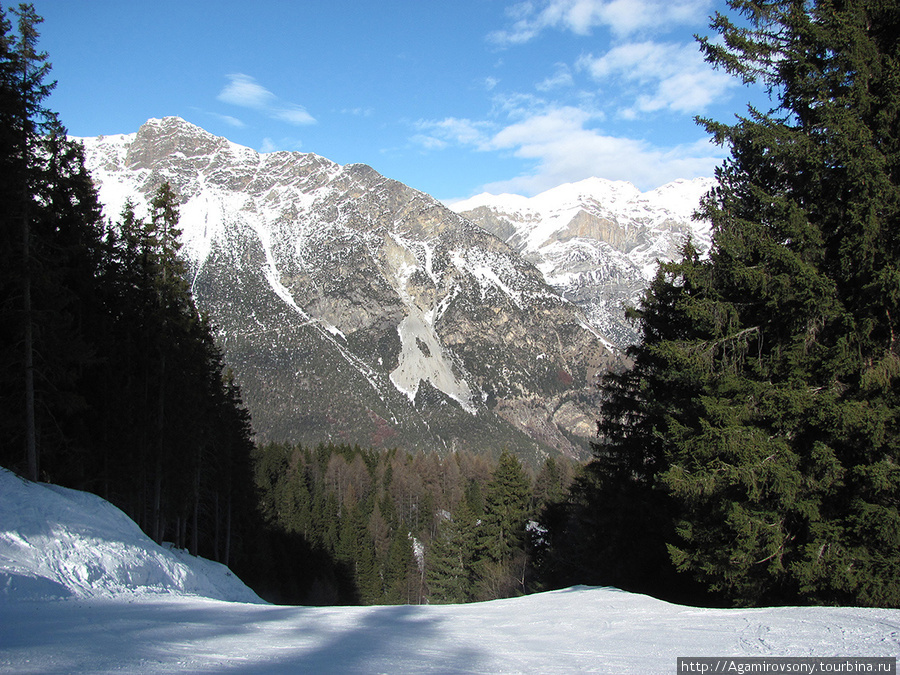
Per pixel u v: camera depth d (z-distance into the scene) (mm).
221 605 12539
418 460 102625
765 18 14875
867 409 11930
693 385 15586
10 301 17328
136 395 26297
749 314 15266
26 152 17547
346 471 87875
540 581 30141
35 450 17797
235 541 45031
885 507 12000
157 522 26781
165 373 27344
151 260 26906
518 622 10078
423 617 10805
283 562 55594
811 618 8805
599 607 11461
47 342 18172
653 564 19188
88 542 14992
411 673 6016
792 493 12422
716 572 13695
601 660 6922
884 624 8078
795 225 13375
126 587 14477
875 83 13414
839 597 12812
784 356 13570
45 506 15227
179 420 28422
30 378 17469
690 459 14125
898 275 11531
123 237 26734
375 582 62969
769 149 14164
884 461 12102
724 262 14789
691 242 19094
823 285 12742
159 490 27125
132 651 6617
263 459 76438
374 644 7750
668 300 19594
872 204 12273
